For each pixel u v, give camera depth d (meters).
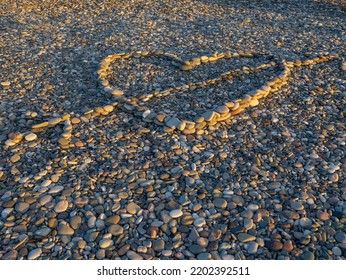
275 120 3.79
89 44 5.19
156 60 4.83
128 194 2.93
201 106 3.94
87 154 3.29
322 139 3.55
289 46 5.28
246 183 3.05
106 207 2.82
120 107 3.87
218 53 4.95
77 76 4.44
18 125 3.61
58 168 3.14
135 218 2.75
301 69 4.71
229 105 3.86
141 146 3.40
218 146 3.44
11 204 2.82
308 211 2.83
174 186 3.00
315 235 2.64
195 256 2.52
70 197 2.88
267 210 2.83
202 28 5.81
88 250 2.53
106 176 3.08
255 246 2.57
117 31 5.61
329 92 4.26
